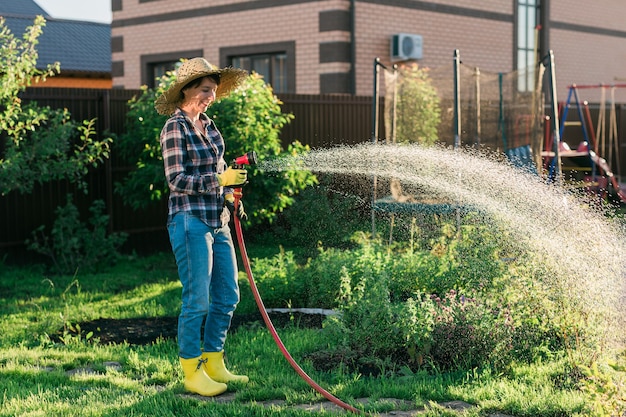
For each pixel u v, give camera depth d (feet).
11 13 89.20
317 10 52.01
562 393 15.79
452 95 39.86
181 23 60.03
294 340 20.15
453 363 18.21
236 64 57.88
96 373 18.15
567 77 69.31
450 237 27.45
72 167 31.07
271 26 54.65
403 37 53.36
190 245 16.14
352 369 18.21
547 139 52.16
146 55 62.44
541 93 33.58
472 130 38.93
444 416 14.74
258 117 32.37
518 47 64.90
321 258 25.96
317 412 14.82
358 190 33.88
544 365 17.88
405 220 30.45
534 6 66.49
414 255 25.94
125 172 36.19
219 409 15.20
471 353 18.12
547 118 53.93
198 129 16.39
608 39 72.95
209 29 58.29
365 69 52.75
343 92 51.57
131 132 34.09
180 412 15.29
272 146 32.19
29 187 31.83
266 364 18.40
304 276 24.91
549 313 18.21
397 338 18.86
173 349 19.79
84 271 32.55
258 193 32.07
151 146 33.06
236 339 20.66
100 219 33.58
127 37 63.72
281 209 32.76
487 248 21.38
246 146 31.48
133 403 15.56
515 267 19.60
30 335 21.48
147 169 32.22
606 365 16.63
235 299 16.97
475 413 14.84
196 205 16.17
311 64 52.65
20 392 16.39
